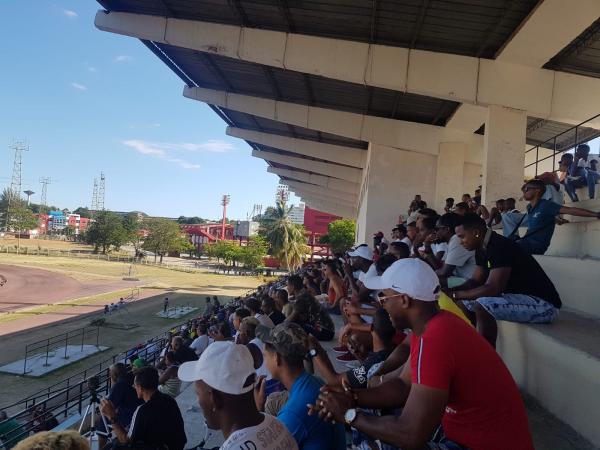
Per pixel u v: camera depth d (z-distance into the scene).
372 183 19.00
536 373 4.07
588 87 10.05
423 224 6.26
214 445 5.03
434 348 2.09
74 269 64.81
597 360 3.10
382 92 14.23
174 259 97.81
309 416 2.72
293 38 10.62
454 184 16.38
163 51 14.08
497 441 2.09
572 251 6.73
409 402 2.09
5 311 34.22
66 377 18.73
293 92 16.08
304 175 37.03
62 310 35.56
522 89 10.12
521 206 10.21
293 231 67.31
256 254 73.00
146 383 4.18
